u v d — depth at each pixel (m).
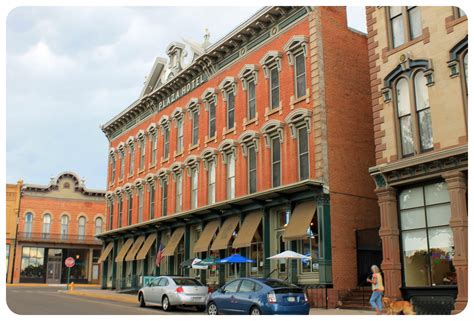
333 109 23.70
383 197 19.23
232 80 29.12
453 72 17.39
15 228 60.16
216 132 30.17
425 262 17.89
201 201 30.94
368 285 22.23
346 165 23.45
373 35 20.58
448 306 16.88
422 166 17.94
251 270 26.53
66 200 64.00
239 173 27.75
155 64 38.66
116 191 43.47
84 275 63.78
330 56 24.27
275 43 26.45
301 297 15.68
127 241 40.88
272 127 25.66
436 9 18.22
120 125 44.66
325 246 21.69
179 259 33.34
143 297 22.73
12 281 58.81
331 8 24.95
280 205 24.89
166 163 35.88
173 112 35.41
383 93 19.84
